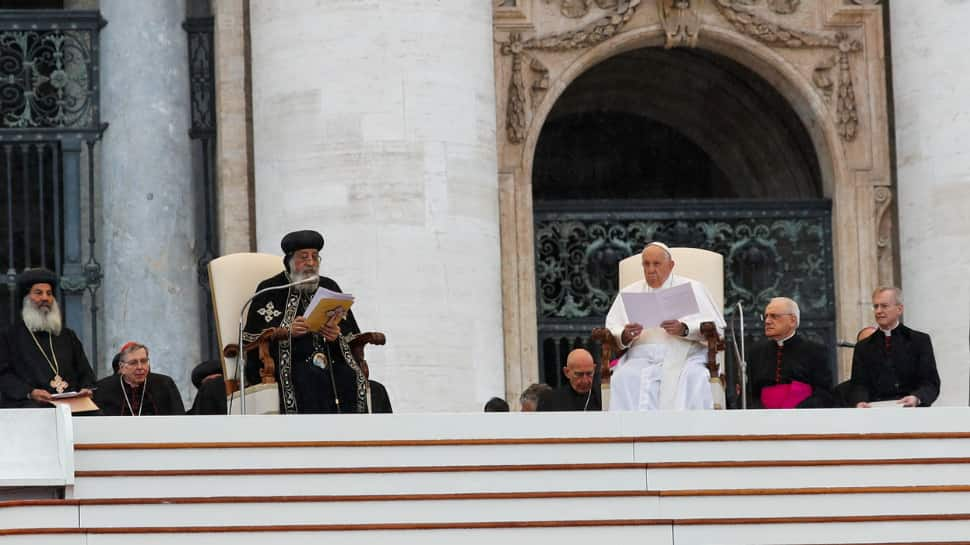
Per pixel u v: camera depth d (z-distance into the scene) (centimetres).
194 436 4225
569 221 6694
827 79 6700
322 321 4459
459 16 5953
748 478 4325
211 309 6400
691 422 4353
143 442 4209
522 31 6550
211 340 6406
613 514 4256
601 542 4209
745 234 6750
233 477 4209
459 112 5912
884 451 4378
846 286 6644
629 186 7975
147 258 6294
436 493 4241
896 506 4312
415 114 5853
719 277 4981
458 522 4188
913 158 6369
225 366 4619
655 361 4738
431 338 5769
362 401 4594
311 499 4188
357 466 4250
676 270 4969
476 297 5869
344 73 5859
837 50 6706
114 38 6425
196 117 6475
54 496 4169
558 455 4306
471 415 4309
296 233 4612
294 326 4456
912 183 6369
